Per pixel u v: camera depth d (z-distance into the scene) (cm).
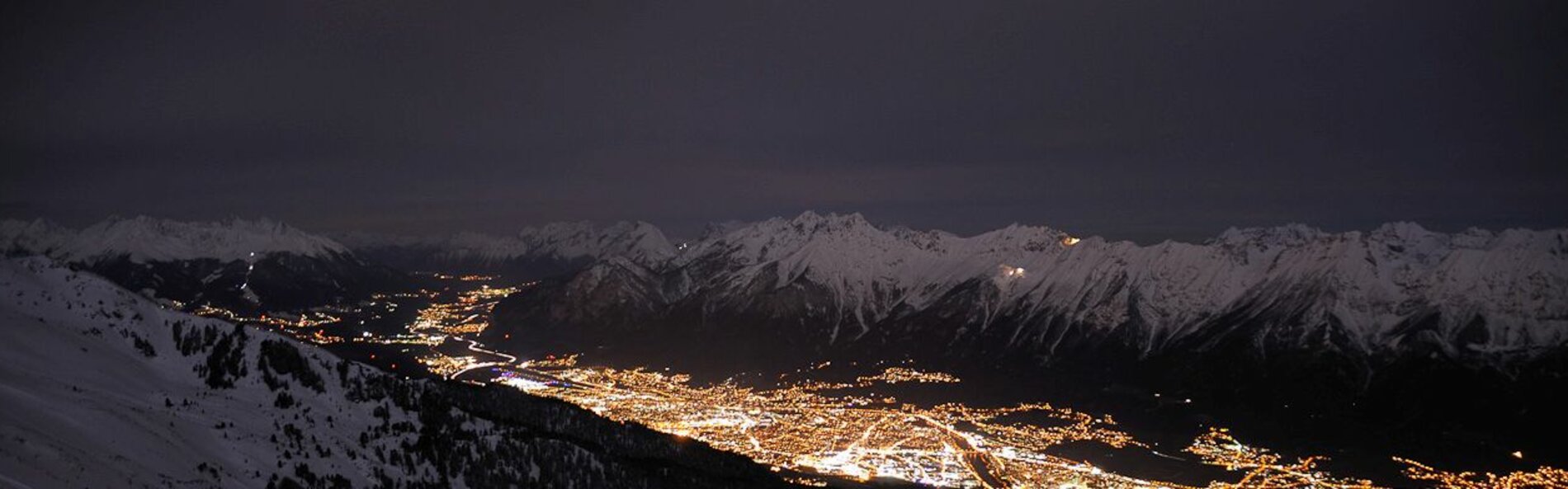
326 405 11938
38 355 9838
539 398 17450
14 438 6812
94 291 12406
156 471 7712
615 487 12612
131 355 11369
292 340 13675
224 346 12219
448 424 12900
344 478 9638
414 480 10594
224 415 10238
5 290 11581
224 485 8106
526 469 12219
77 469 6812
